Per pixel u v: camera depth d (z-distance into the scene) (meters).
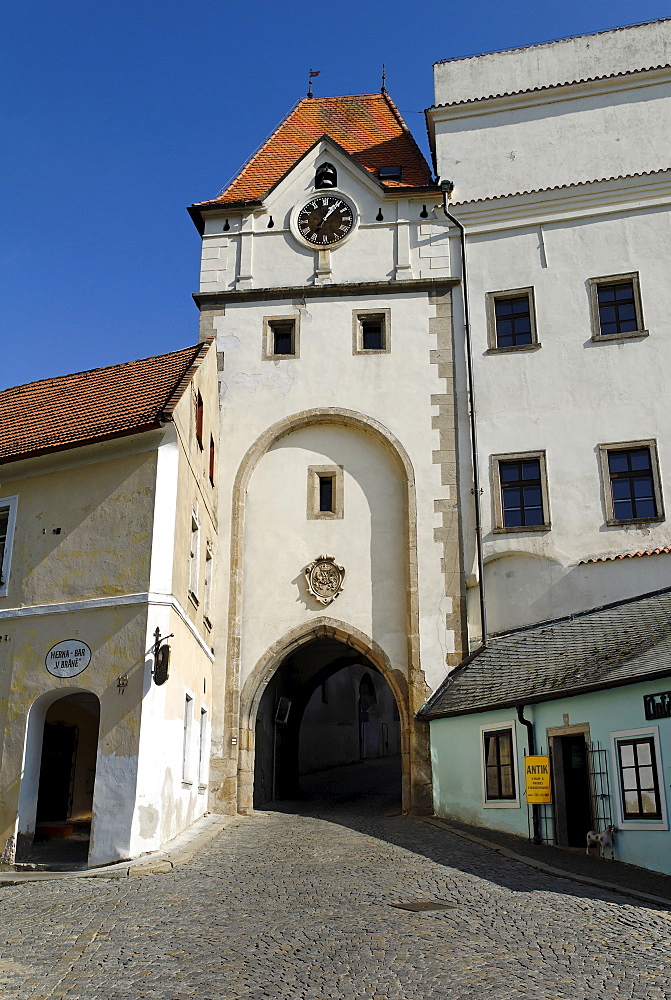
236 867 12.83
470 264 22.80
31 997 7.08
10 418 19.19
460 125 24.08
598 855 13.66
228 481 21.53
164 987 7.27
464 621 20.08
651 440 20.78
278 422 21.91
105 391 18.48
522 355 21.84
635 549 20.09
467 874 12.10
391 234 23.14
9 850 14.29
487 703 16.80
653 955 8.14
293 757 26.95
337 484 21.62
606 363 21.50
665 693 12.94
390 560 20.98
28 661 15.23
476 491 20.81
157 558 15.04
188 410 16.95
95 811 13.91
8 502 16.56
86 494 15.88
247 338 22.64
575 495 20.70
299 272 23.05
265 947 8.41
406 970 7.69
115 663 14.63
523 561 20.48
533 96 23.84
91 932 9.06
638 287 21.94
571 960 7.98
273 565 21.16
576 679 14.89
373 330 22.77
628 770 13.52
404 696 20.00
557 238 22.62
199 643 18.19
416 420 21.66
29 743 14.88
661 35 23.70
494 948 8.36
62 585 15.48
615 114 23.38
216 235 23.58
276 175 25.25
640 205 22.52
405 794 19.41
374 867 12.69
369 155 25.48
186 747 16.98
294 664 26.80
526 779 15.41
